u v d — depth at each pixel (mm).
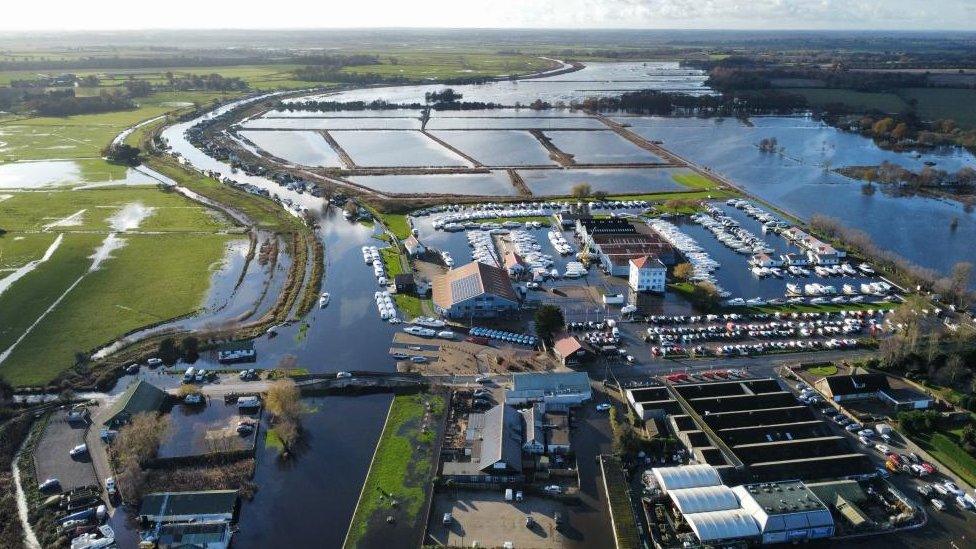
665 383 143500
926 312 176500
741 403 132625
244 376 144125
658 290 190500
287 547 101250
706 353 156250
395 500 109250
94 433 125812
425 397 137125
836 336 165125
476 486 112312
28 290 186625
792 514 101750
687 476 111250
